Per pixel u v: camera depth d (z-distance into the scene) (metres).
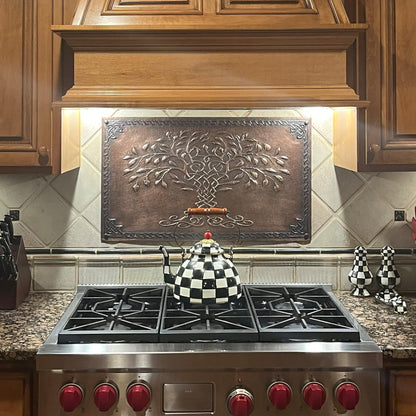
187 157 2.06
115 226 2.07
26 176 2.06
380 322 1.74
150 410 1.50
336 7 1.67
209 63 1.66
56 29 1.60
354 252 2.07
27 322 1.74
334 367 1.50
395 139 1.75
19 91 1.71
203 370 1.50
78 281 2.08
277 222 2.08
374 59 1.73
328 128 2.07
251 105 1.64
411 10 1.73
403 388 1.55
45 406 1.50
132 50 1.66
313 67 1.67
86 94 1.64
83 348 1.51
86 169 2.07
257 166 2.07
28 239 2.07
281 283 2.09
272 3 1.70
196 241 2.08
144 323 1.69
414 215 2.10
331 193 2.09
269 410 1.51
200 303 1.68
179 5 1.70
